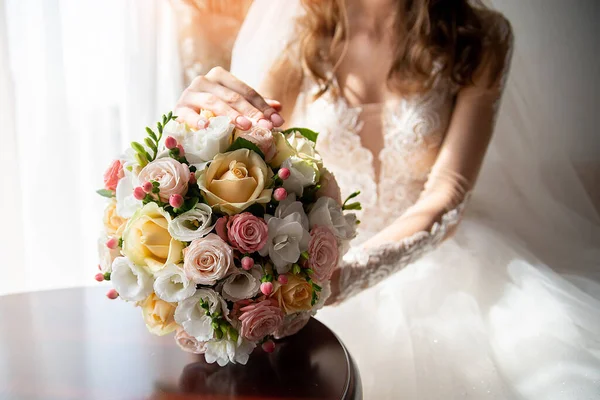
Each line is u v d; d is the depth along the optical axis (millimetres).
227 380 603
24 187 1231
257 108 832
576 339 877
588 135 1606
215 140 597
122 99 1272
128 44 1257
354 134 1264
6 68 1192
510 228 1370
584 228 1438
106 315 804
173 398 562
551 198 1449
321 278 625
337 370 622
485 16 1340
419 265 1156
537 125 1507
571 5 1576
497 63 1281
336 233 648
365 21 1295
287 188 633
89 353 673
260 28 1400
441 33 1267
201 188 568
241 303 587
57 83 1195
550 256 1344
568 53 1589
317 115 1303
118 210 611
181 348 676
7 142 1206
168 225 565
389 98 1286
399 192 1264
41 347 690
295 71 1376
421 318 989
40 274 1254
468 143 1216
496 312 1007
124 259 589
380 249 1023
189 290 562
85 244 1279
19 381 599
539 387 802
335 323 1026
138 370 627
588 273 1241
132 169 612
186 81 1509
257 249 570
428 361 864
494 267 1154
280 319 591
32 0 1175
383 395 824
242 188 577
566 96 1605
